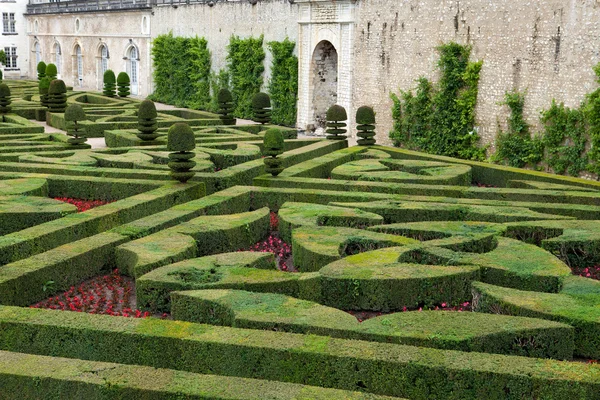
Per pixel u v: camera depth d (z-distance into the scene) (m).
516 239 12.14
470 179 19.75
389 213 14.05
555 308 8.65
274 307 8.80
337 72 31.25
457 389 6.99
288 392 6.66
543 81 21.34
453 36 24.38
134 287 11.00
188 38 41.09
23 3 64.62
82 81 56.47
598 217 14.14
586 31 19.89
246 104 36.53
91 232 13.09
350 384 7.31
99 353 8.12
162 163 19.95
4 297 9.73
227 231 12.58
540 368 6.97
